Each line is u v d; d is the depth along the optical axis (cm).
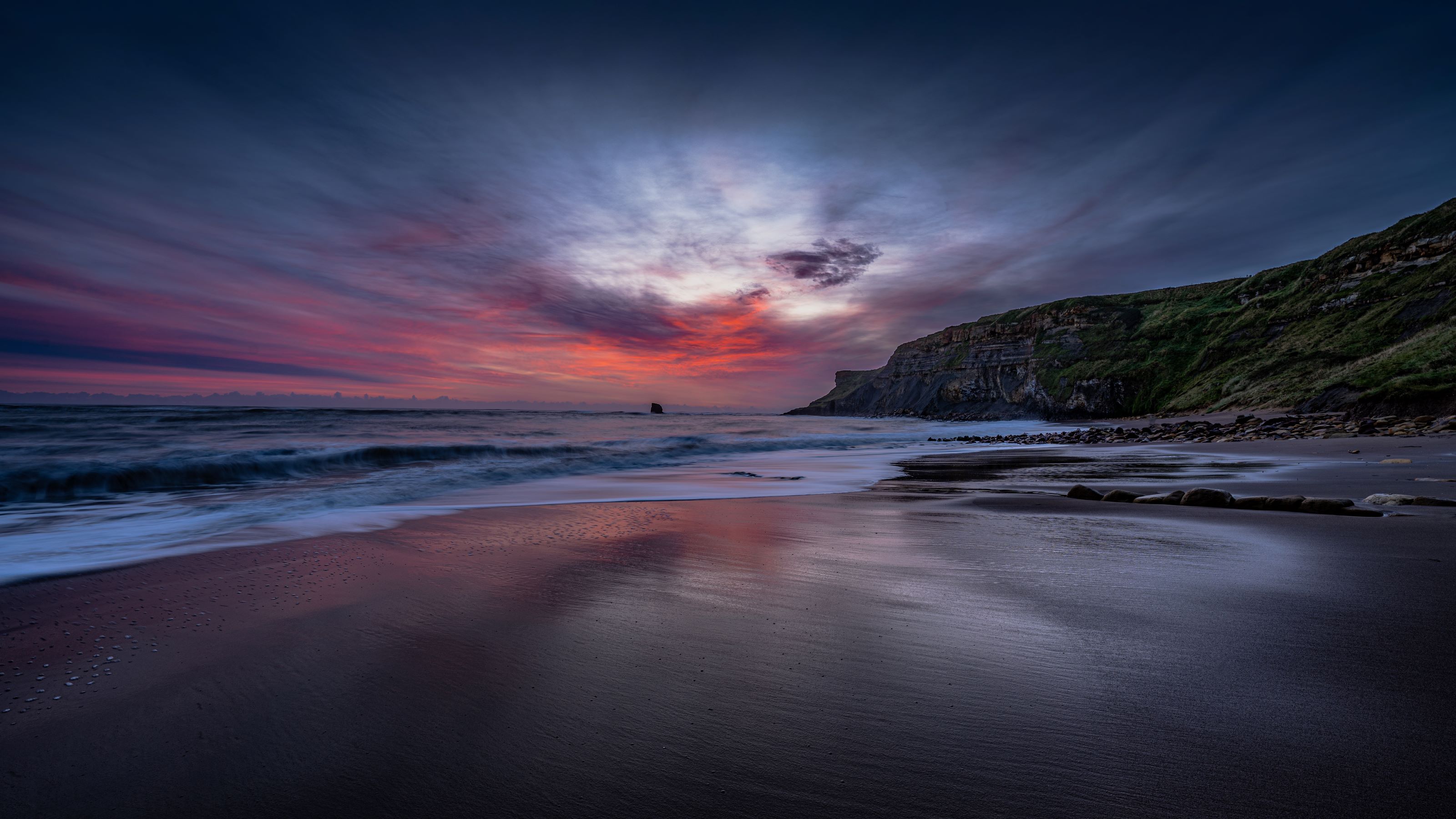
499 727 221
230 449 1452
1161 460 1593
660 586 410
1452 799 164
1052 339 8681
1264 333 5500
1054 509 751
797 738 211
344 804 178
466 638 313
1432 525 548
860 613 347
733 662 278
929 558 485
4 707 237
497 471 1317
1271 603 342
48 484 944
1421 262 4122
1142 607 342
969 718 220
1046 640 295
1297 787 172
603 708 235
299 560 496
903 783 183
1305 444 1750
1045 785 179
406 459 1552
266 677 265
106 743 211
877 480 1219
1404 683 235
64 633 321
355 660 284
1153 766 185
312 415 4025
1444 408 2016
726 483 1181
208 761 200
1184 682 243
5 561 493
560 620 341
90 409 3797
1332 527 553
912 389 11194
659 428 4228
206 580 433
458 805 178
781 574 441
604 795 181
